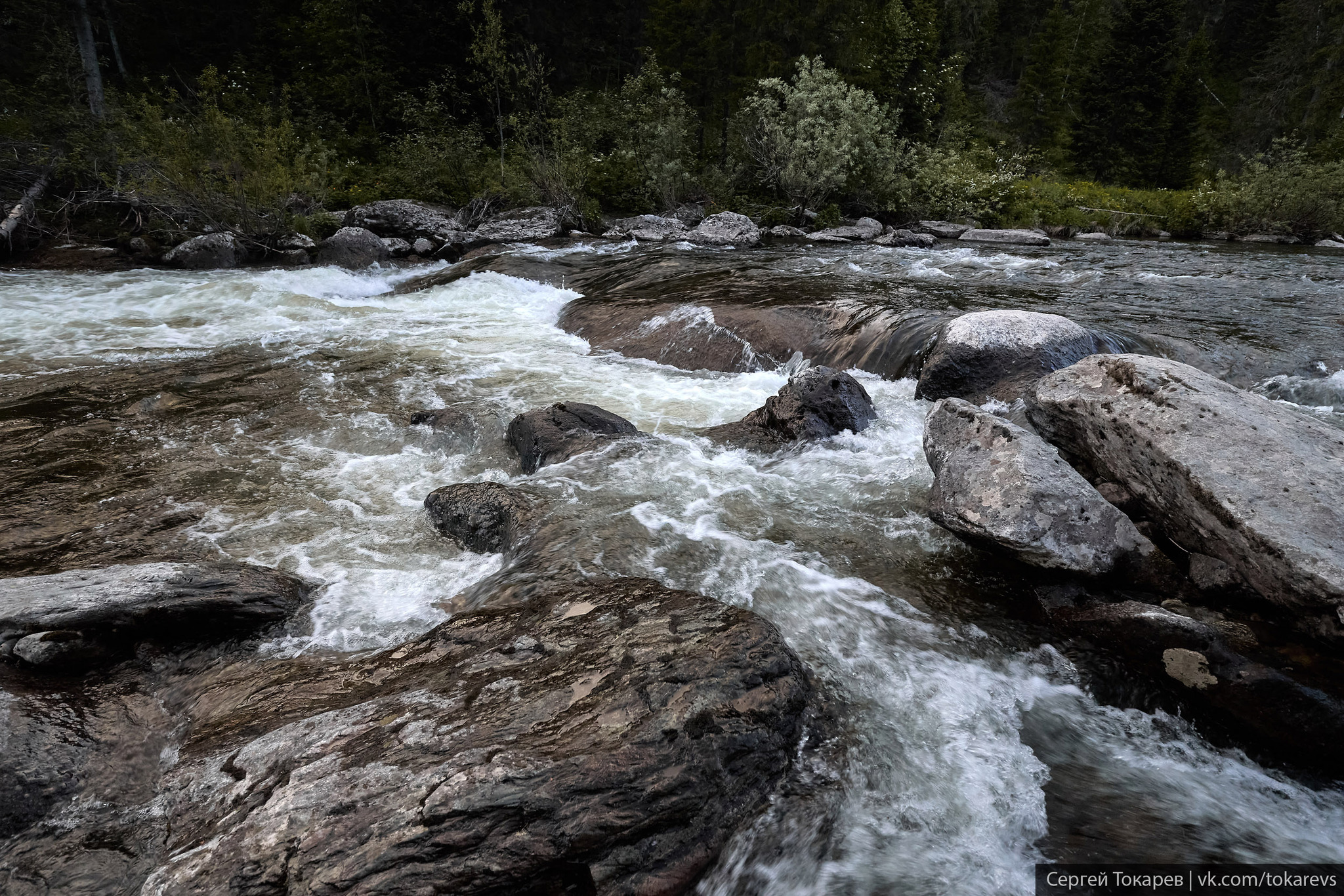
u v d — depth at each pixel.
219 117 14.45
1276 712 2.88
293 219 16.03
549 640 3.06
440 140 20.19
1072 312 8.67
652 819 2.29
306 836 2.10
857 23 24.00
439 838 2.09
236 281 12.11
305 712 2.80
